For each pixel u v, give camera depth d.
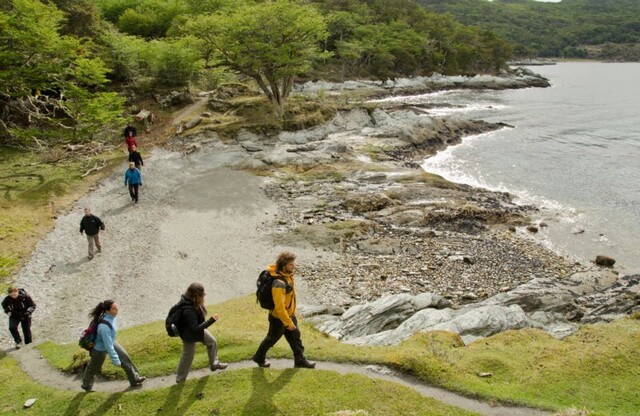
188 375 10.98
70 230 25.28
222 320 15.94
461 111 73.56
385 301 17.58
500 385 10.63
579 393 10.39
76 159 35.50
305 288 20.94
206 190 32.62
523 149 49.31
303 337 13.58
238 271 22.12
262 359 10.53
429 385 10.46
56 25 42.44
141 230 25.95
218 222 27.61
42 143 37.78
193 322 9.76
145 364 11.94
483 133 57.28
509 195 34.88
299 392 9.72
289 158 39.59
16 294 14.94
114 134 41.06
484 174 40.75
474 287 21.62
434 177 36.19
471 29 152.88
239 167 37.78
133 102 47.78
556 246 26.92
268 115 47.41
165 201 30.23
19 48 36.41
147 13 68.81
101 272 21.48
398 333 15.18
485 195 34.25
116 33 53.12
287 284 9.60
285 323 9.41
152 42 52.84
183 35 56.06
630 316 14.41
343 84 99.19
